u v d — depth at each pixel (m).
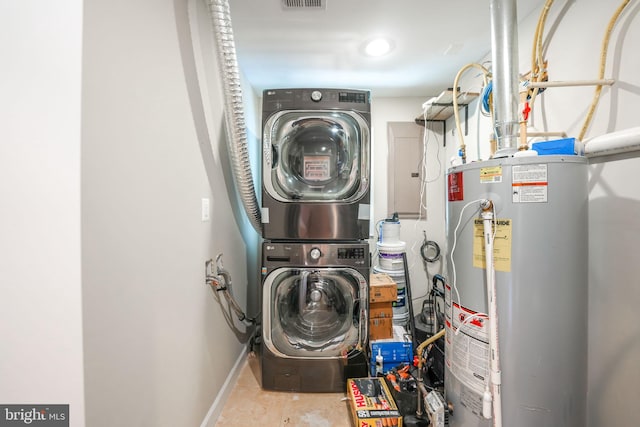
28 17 0.64
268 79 2.21
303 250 1.61
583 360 0.92
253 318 2.08
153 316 0.91
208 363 1.36
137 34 0.83
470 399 1.01
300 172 1.76
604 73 1.02
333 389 1.64
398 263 2.19
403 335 1.86
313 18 1.46
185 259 1.13
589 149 0.98
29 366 0.65
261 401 1.57
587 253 0.91
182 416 1.10
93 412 0.67
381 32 1.60
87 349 0.65
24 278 0.64
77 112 0.63
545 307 0.88
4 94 0.64
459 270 1.05
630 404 0.94
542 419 0.90
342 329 1.71
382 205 2.56
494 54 1.08
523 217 0.89
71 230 0.63
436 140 2.54
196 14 1.24
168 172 1.00
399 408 1.32
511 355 0.91
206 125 1.35
